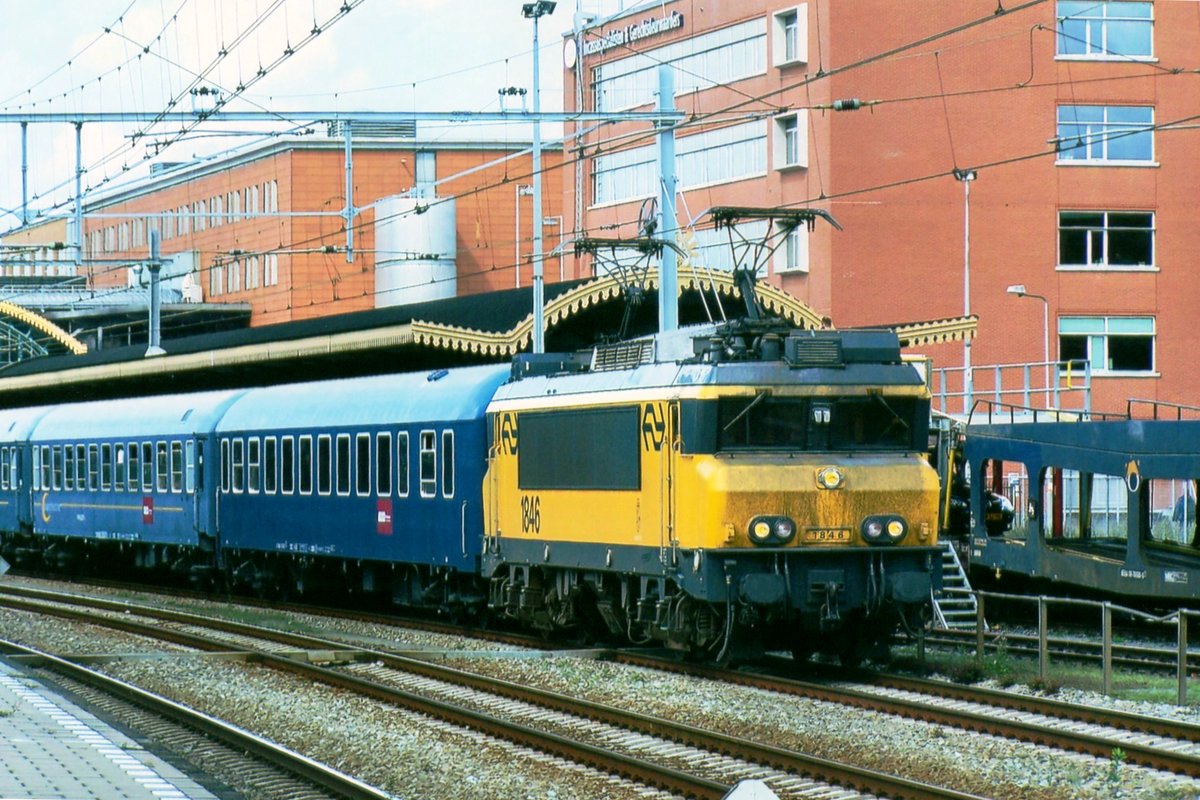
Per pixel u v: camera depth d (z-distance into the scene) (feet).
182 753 69.21
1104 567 119.65
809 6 246.88
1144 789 59.72
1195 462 113.39
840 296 246.47
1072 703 77.41
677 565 89.56
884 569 89.35
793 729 72.79
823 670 94.27
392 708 82.94
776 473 87.66
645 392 92.99
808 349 89.61
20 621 129.39
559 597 105.60
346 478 134.82
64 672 96.02
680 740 71.05
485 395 116.06
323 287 358.02
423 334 149.48
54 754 62.69
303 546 142.20
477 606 122.31
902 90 247.50
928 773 63.62
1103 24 255.09
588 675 91.45
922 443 91.40
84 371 217.56
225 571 158.81
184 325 386.32
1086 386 170.30
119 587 177.78
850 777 60.85
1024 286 252.62
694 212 268.21
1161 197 256.93
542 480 105.40
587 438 99.50
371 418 130.62
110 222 440.04
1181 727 70.64
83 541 190.19
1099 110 254.68
